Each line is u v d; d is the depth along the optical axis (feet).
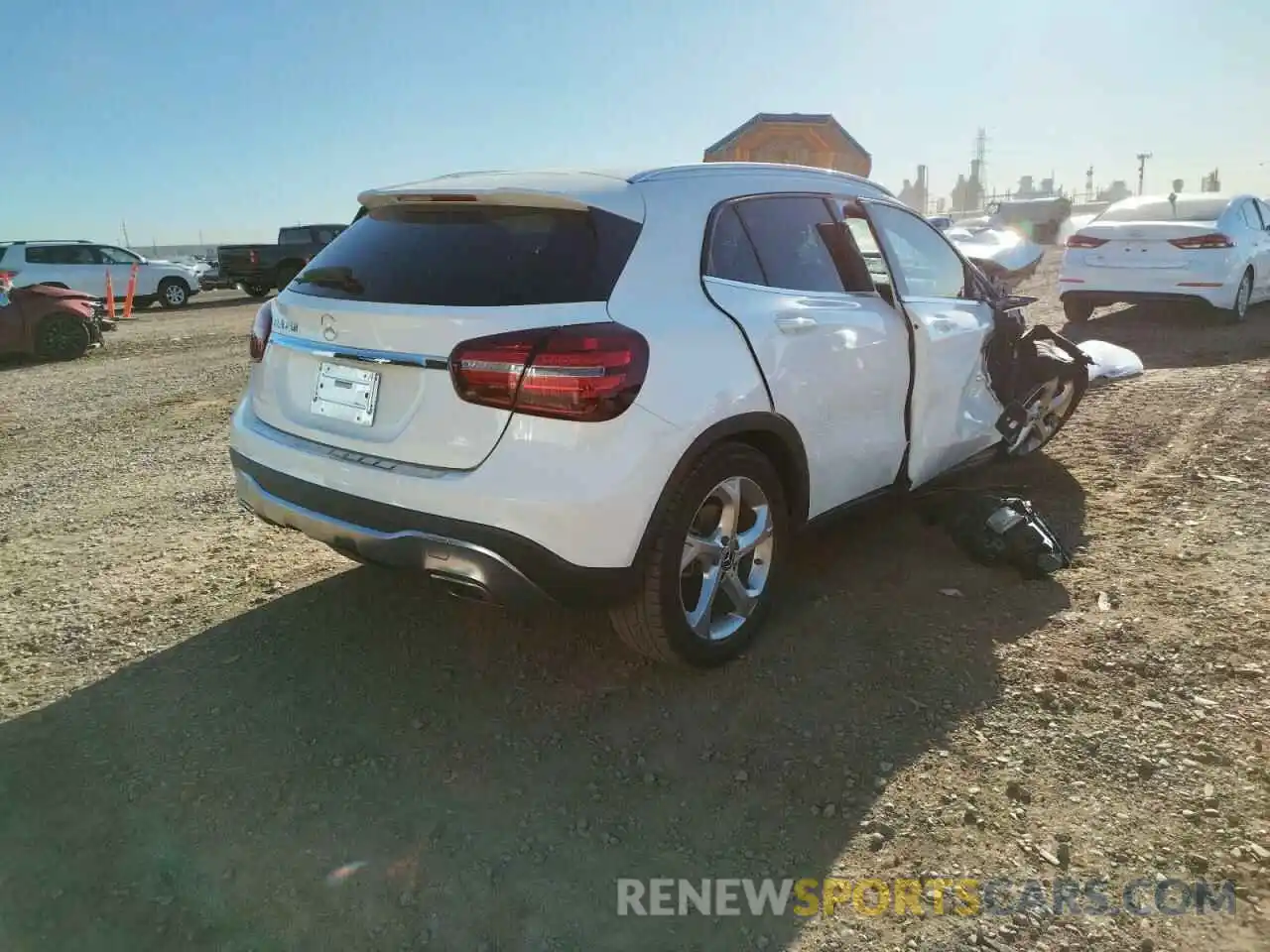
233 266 80.33
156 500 17.93
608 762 9.39
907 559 13.91
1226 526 14.66
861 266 12.85
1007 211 109.09
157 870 8.02
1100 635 11.50
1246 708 9.93
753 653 11.33
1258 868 7.82
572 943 7.25
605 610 9.70
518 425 8.89
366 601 12.94
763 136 109.70
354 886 7.83
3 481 19.71
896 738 9.64
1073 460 18.30
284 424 10.92
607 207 9.94
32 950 7.19
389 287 9.88
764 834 8.38
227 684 10.88
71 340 41.11
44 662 11.43
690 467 9.80
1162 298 33.78
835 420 11.81
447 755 9.54
